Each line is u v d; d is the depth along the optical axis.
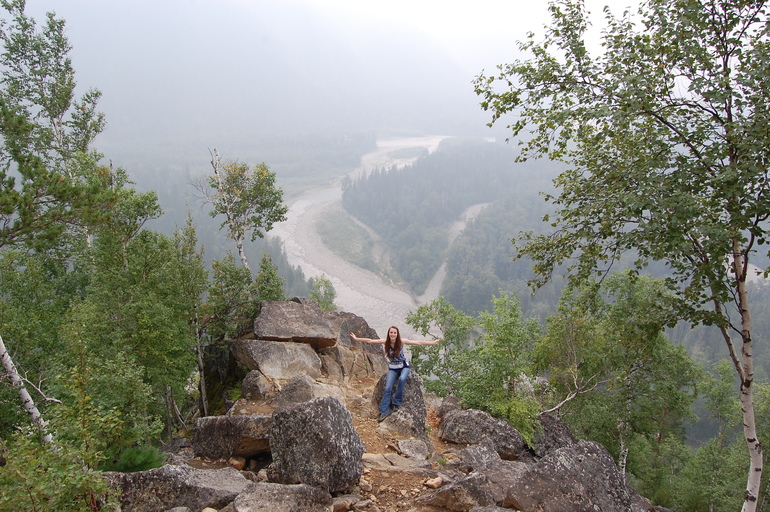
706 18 9.68
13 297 18.88
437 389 25.17
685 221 8.57
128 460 9.68
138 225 19.19
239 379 18.45
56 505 6.39
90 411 7.73
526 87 10.64
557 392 25.36
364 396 15.26
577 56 10.16
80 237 22.42
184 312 17.62
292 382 14.16
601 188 10.86
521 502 8.07
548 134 11.03
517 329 16.25
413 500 8.65
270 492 7.58
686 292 10.09
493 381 15.86
